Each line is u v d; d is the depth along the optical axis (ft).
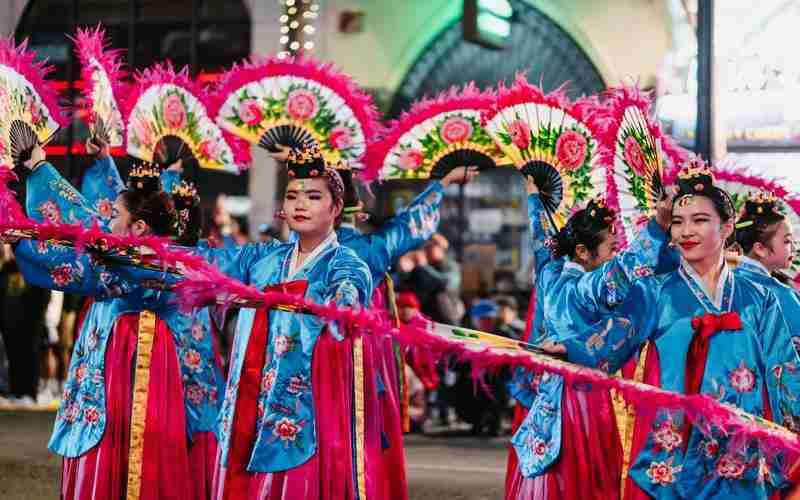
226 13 65.62
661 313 21.25
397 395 28.22
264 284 22.36
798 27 45.01
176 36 66.85
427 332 18.03
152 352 24.50
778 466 21.25
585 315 21.61
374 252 28.68
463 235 61.41
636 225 22.30
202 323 25.36
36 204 23.89
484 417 46.21
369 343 23.11
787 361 21.29
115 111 28.25
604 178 25.26
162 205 24.85
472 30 42.52
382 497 23.24
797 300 22.00
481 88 61.21
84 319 25.04
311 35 62.75
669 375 21.13
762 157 41.29
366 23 62.34
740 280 21.52
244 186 62.03
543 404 23.41
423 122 30.68
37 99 24.00
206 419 25.26
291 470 21.34
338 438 21.71
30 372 52.08
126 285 23.95
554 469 23.12
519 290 57.82
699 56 37.96
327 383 21.74
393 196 58.08
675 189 21.21
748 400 20.93
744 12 45.19
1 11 67.31
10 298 51.62
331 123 30.78
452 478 36.19
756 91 41.73
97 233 20.08
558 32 59.88
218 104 30.66
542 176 26.63
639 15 58.75
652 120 22.36
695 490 20.90
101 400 24.25
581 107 26.48
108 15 67.41
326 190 22.16
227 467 21.68
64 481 24.49
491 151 30.42
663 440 21.07
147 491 24.14
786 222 25.04
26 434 43.75
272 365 21.65
